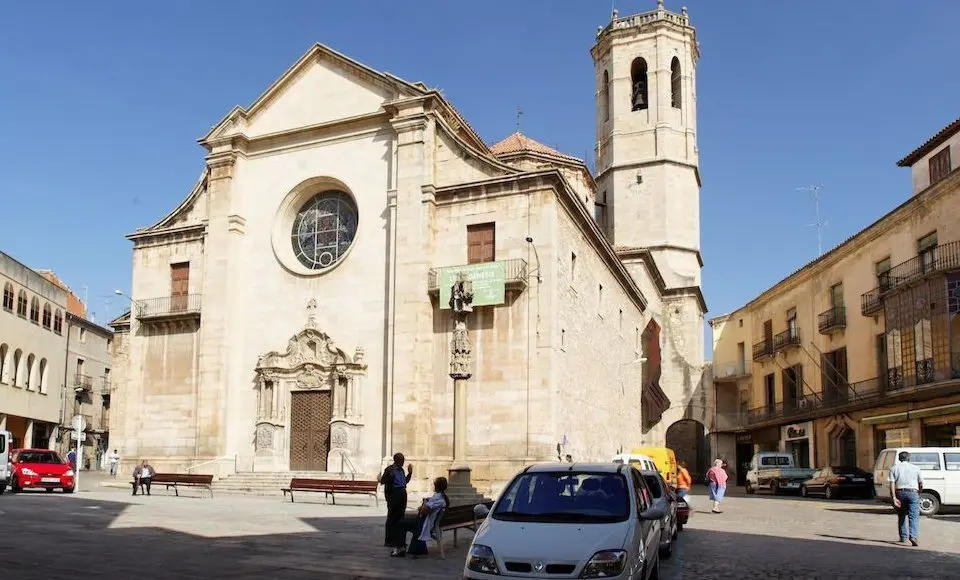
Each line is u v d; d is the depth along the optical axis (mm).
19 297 50344
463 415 29859
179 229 38531
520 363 30406
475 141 38938
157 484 34594
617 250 51938
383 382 32781
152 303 38438
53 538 15953
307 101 37000
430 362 31719
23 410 50812
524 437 29812
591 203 53656
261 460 34094
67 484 32500
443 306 31453
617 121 58719
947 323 30859
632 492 10648
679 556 15305
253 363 35812
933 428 33688
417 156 33219
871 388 38531
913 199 35125
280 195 36844
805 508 29516
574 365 33625
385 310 33406
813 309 46062
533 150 48750
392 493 15469
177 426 36688
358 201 34906
